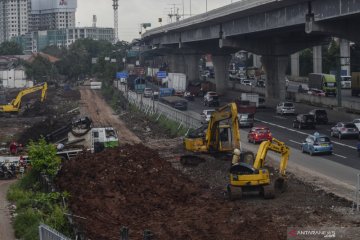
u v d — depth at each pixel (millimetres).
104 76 177250
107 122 93375
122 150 53750
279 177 39000
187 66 168750
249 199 37500
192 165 50656
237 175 36875
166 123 83812
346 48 141875
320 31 70000
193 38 125875
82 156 52000
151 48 183625
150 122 91188
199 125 71625
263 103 102250
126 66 193000
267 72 108812
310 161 51750
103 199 37812
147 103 116812
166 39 155500
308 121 75188
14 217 34562
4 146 67625
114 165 47469
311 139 55719
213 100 110250
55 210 31656
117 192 39656
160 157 53562
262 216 32781
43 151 44531
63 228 29656
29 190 41750
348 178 43594
